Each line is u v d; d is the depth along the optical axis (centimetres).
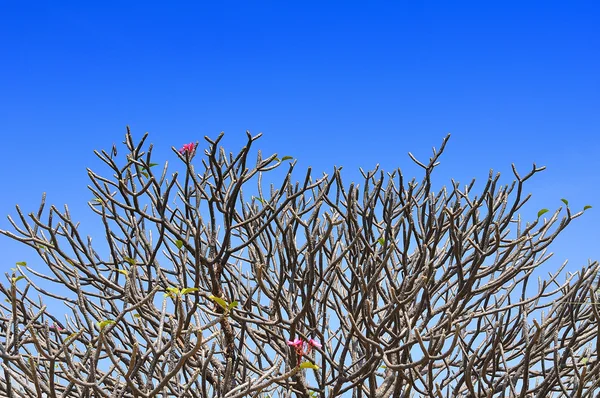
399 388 310
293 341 288
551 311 310
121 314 211
